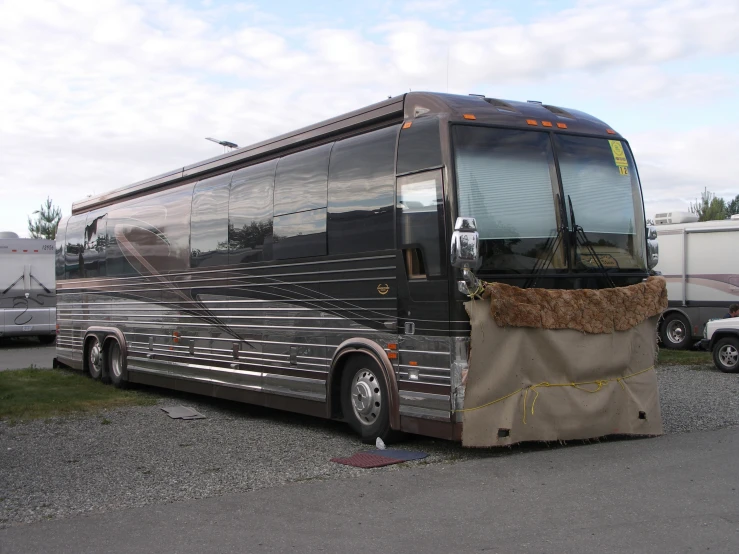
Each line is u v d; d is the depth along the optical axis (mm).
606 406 7789
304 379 9164
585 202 7934
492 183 7434
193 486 6660
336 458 7590
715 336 14875
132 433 9383
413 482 6508
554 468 6824
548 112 8156
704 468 6719
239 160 10836
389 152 8016
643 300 7988
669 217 20719
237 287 10523
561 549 4758
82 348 15516
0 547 5156
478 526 5270
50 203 40562
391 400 7812
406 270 7668
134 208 13586
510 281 7320
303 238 9227
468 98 7875
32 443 8789
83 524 5625
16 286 24266
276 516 5672
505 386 7215
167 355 12359
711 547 4727
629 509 5535
